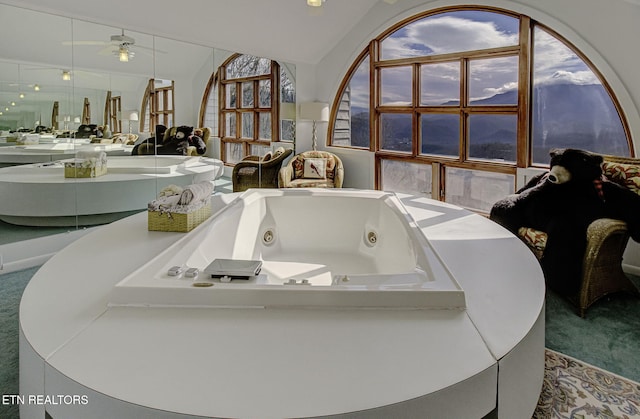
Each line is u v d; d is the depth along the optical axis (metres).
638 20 3.36
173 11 4.25
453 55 4.79
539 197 3.05
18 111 3.62
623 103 3.51
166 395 0.95
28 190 3.71
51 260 1.85
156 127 4.67
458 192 4.99
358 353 1.12
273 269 3.03
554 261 2.82
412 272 1.61
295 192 3.50
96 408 0.97
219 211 2.74
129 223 2.56
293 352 1.12
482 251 2.08
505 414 1.16
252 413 0.90
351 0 5.25
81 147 4.05
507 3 4.22
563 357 2.16
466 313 1.37
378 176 5.79
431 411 0.98
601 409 1.75
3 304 2.75
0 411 1.67
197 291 1.38
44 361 1.08
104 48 4.13
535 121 4.23
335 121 6.28
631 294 2.91
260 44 5.32
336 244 3.38
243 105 5.58
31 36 3.62
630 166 2.94
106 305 1.39
